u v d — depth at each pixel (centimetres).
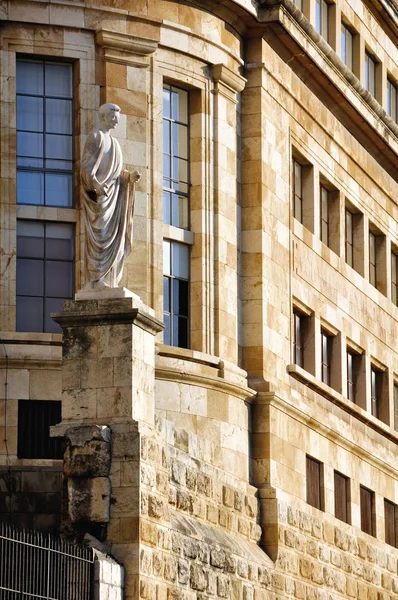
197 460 5128
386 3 7006
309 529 5891
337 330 6456
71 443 4428
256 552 5462
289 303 5947
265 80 5847
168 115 5603
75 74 5456
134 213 5422
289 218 5997
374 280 7062
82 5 5441
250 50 5847
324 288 6328
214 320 5559
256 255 5734
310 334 6203
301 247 6103
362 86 6525
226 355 5569
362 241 6831
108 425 4447
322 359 6381
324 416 6156
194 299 5553
